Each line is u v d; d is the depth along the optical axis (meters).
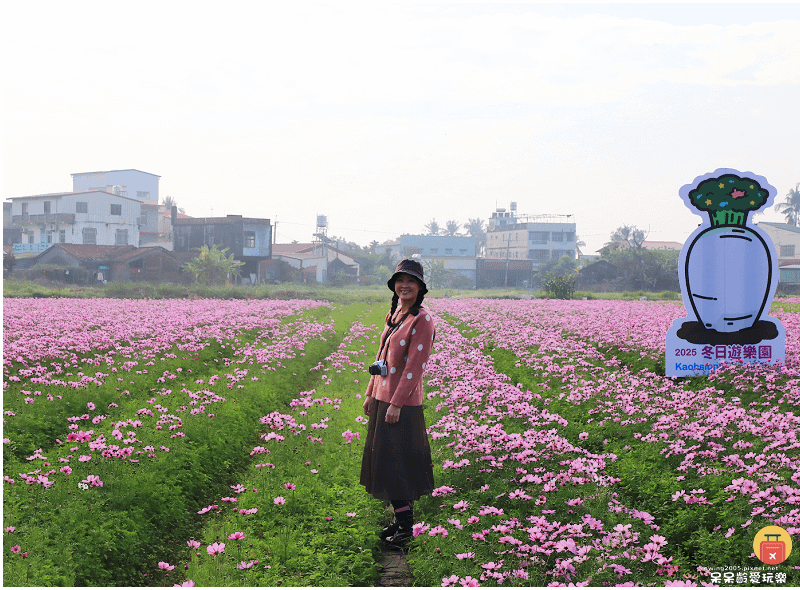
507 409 7.84
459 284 80.06
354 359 13.66
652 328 15.12
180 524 5.37
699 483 5.43
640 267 64.38
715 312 10.88
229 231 62.16
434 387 9.66
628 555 4.35
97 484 5.35
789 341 12.17
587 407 8.22
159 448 6.29
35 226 65.56
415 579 4.45
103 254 53.75
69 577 4.10
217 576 4.31
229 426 7.62
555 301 35.03
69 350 11.85
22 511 4.82
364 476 5.36
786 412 7.57
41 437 6.83
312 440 7.29
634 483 5.74
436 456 6.51
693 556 4.56
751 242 10.88
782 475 5.29
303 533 4.98
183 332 15.02
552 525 4.75
